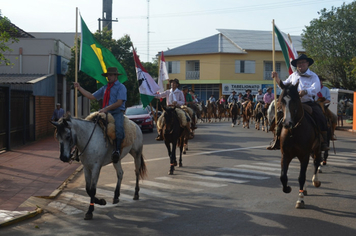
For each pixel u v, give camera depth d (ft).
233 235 19.08
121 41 100.12
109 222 21.72
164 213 23.25
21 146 58.54
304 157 23.95
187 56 163.94
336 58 108.06
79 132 22.38
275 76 24.52
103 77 31.65
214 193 28.02
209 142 60.70
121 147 24.80
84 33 30.89
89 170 23.34
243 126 90.27
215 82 159.84
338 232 19.20
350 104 107.45
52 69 85.30
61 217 22.89
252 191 28.37
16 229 20.70
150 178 34.17
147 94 40.32
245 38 168.45
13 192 28.76
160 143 61.36
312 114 25.57
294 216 21.97
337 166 38.22
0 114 51.49
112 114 24.68
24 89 61.05
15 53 86.38
